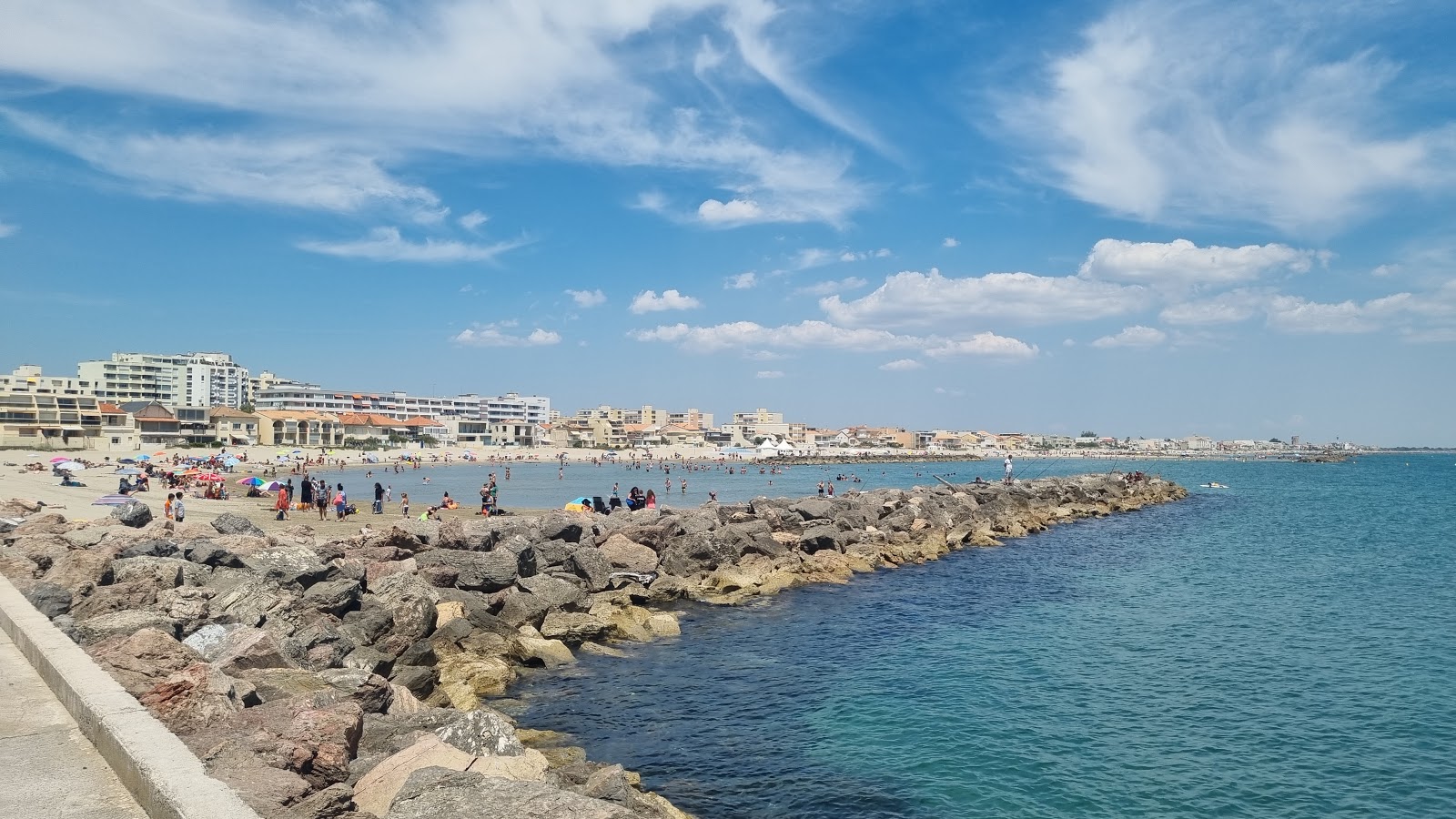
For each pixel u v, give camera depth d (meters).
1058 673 25.05
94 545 26.36
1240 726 20.70
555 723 20.61
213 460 106.44
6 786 7.95
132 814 7.40
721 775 17.75
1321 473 192.25
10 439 128.62
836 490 118.38
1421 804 16.66
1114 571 44.59
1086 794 16.98
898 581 41.53
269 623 19.69
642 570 36.00
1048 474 184.50
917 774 17.88
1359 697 22.86
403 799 10.11
